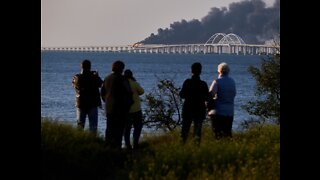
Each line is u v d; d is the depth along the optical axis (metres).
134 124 32.12
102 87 30.53
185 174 22.41
